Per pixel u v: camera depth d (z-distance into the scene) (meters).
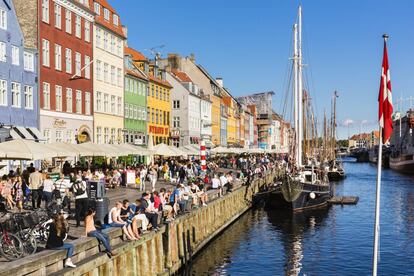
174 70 84.50
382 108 13.92
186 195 27.08
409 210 43.53
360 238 31.22
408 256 26.42
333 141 88.62
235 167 73.06
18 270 12.33
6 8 36.06
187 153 44.78
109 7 55.16
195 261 25.41
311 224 36.62
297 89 48.59
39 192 22.88
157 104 69.56
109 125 53.84
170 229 22.34
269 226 36.06
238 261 25.38
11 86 36.47
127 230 18.36
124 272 17.39
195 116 81.31
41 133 39.75
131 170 37.97
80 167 34.09
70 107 45.44
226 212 35.66
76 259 15.02
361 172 107.94
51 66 42.12
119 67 56.84
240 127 122.88
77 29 47.03
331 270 23.73
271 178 62.38
